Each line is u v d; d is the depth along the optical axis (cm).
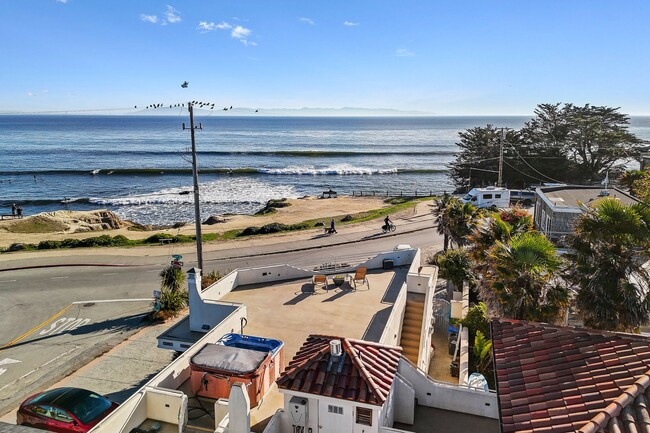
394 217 4534
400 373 1174
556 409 744
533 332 987
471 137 7512
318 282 2091
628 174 4344
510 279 1486
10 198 6931
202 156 12456
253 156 12512
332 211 5203
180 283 2402
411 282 1967
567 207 2772
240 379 1148
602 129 7069
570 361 856
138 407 1082
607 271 1402
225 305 1619
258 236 3916
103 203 6431
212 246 3625
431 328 1905
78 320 2277
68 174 9112
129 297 2573
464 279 2330
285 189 7544
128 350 1952
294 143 17712
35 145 15925
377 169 9662
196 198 2411
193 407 1154
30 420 1175
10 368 1814
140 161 11431
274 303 1855
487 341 1681
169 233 4181
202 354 1206
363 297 1917
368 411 952
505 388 848
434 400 1173
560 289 1476
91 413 1176
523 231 2064
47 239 4047
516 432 730
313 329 1620
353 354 1039
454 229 2767
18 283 2814
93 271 3034
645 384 720
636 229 1409
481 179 7125
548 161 6862
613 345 860
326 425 988
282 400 1198
